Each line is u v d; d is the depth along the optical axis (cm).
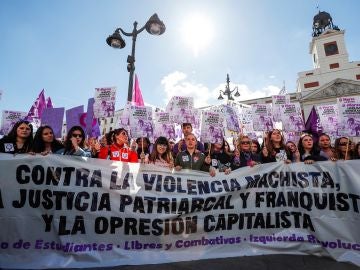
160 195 413
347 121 510
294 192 429
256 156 564
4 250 349
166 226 399
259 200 427
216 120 646
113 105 620
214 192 426
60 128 673
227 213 418
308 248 397
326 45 5003
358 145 514
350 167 414
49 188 380
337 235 391
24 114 640
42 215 370
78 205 384
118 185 405
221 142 640
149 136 579
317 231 400
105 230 382
